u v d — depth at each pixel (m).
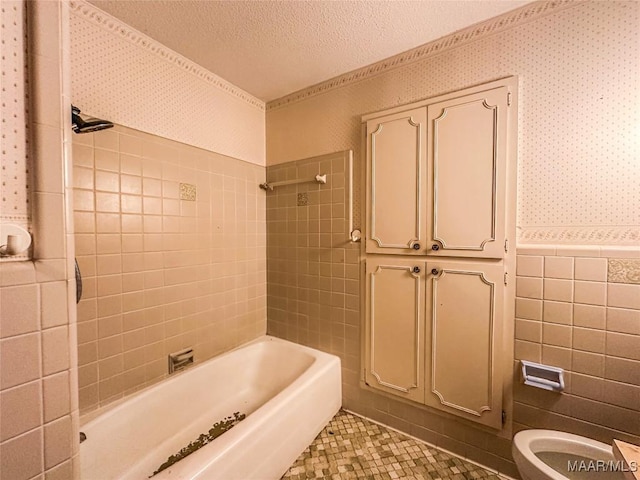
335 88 1.75
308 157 1.87
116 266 1.30
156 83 1.43
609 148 1.07
